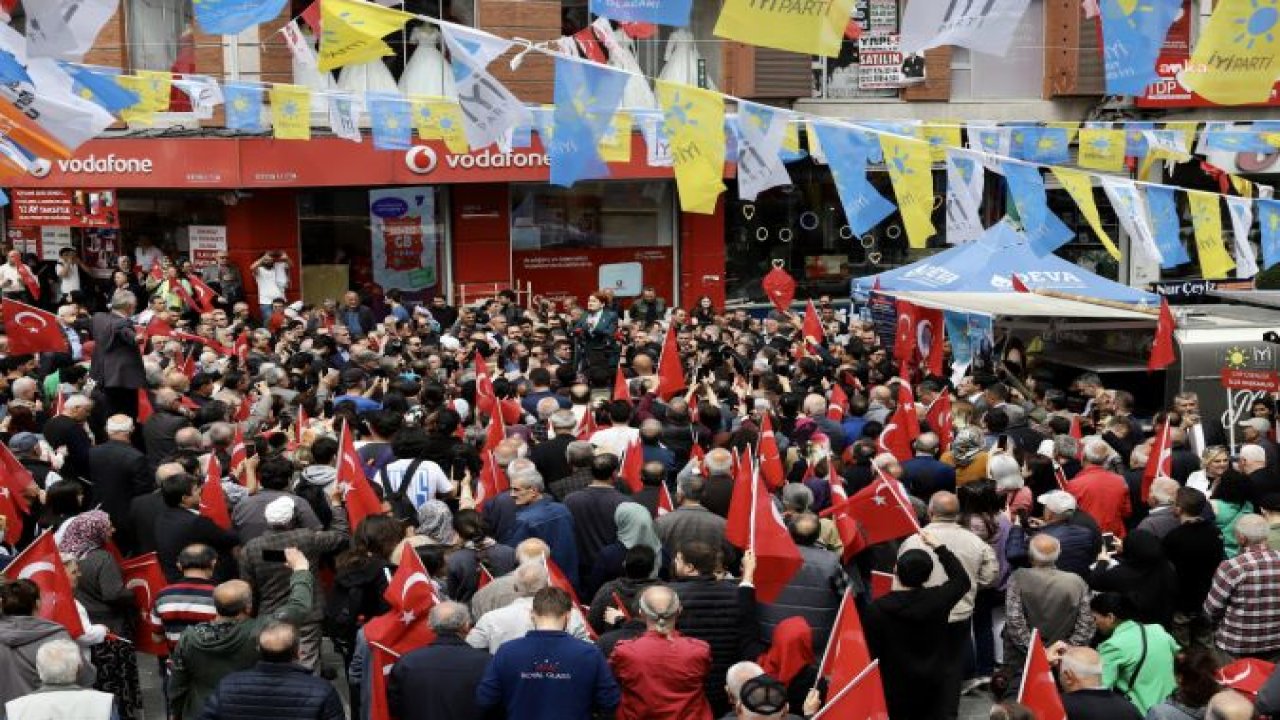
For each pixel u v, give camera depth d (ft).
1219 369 57.06
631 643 25.76
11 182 88.02
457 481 38.75
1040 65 99.45
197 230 92.02
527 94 91.86
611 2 32.78
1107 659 28.37
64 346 51.60
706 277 100.22
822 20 33.96
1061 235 47.06
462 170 90.89
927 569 28.84
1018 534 34.58
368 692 27.02
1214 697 22.86
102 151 87.25
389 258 94.07
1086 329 61.16
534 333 68.64
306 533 32.09
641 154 92.38
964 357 59.67
